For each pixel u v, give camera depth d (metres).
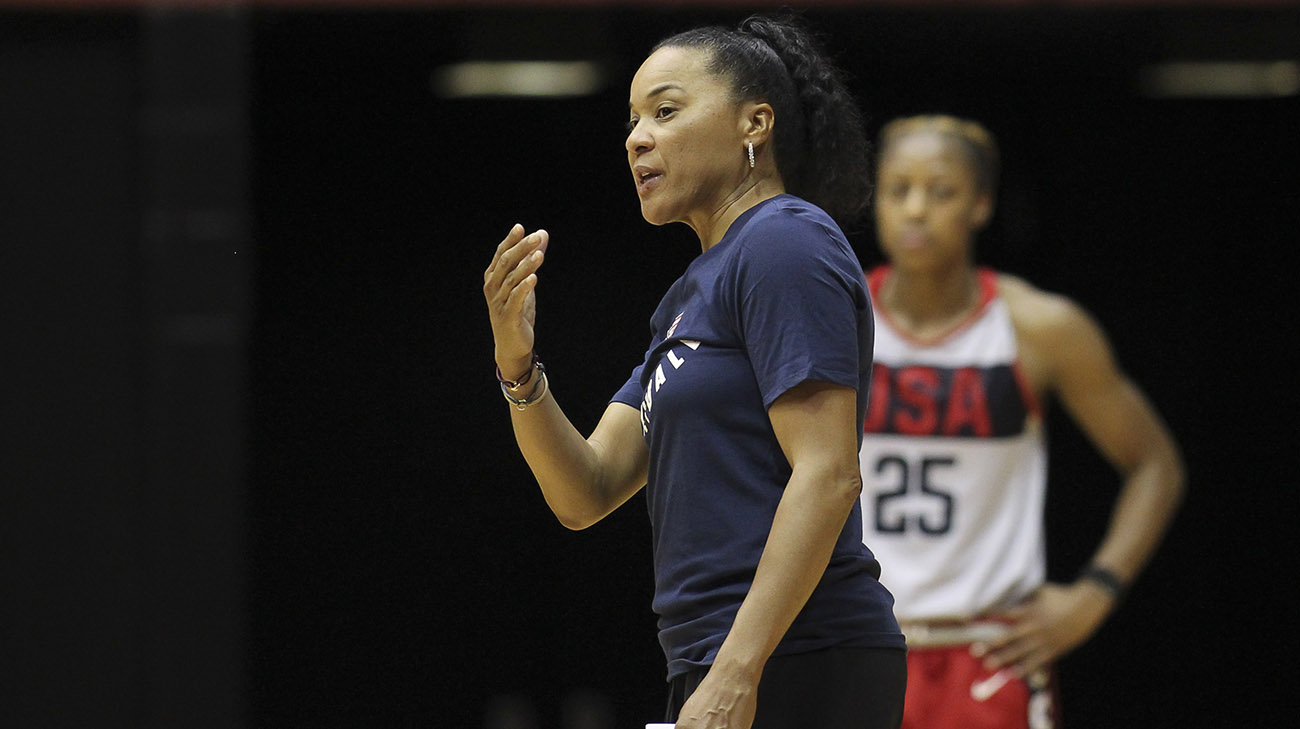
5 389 16.09
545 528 18.34
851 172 7.28
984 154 14.94
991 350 14.53
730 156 6.91
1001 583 14.24
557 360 18.06
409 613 18.31
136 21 15.98
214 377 16.27
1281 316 17.78
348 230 18.38
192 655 16.28
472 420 18.38
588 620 18.23
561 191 18.22
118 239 16.14
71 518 16.12
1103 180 18.03
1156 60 17.31
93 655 16.12
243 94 16.11
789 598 6.06
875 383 14.48
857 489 6.25
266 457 18.28
